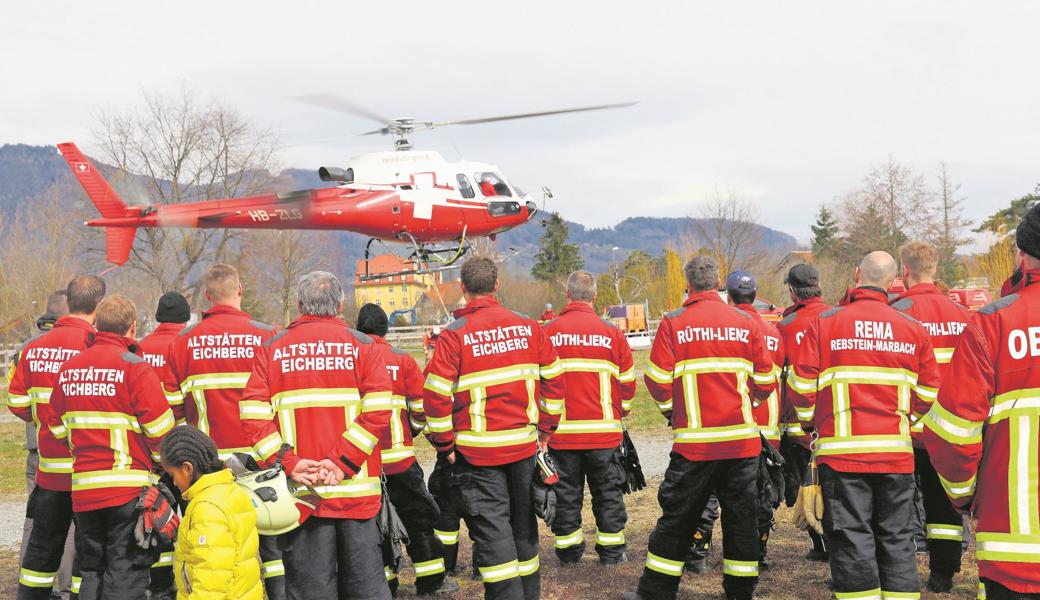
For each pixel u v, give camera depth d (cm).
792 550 690
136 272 5000
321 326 439
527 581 515
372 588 431
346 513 423
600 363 639
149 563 495
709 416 524
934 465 317
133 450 493
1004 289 324
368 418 420
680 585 602
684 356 529
